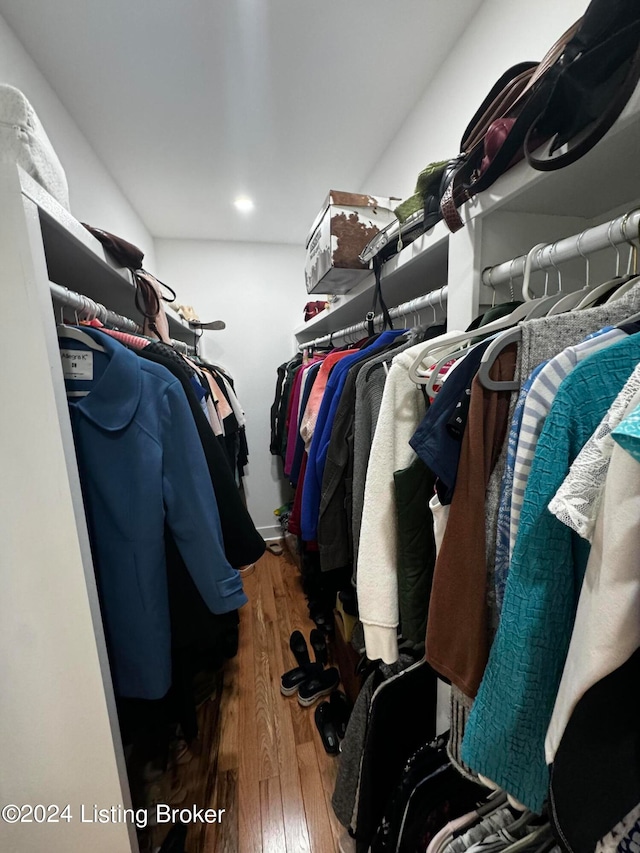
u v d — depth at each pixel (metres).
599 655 0.29
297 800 1.02
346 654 1.31
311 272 1.45
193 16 0.96
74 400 0.68
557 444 0.35
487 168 0.60
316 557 1.76
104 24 0.97
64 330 0.67
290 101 1.28
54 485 0.54
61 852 0.64
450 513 0.49
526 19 0.85
